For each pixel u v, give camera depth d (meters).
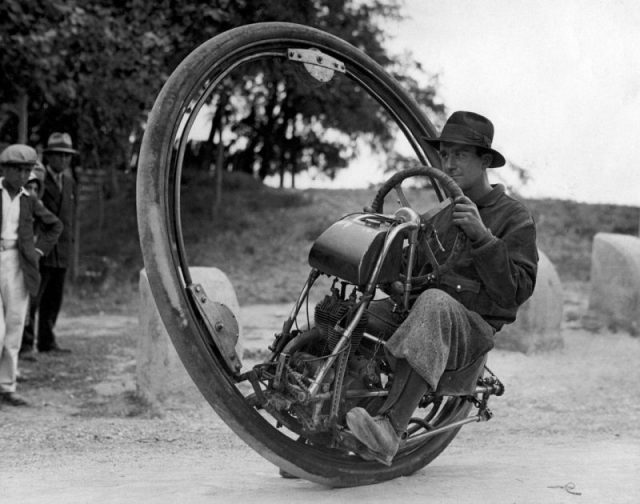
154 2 11.12
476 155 3.48
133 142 14.70
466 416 3.79
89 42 10.05
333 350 3.18
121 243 17.83
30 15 8.96
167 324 3.08
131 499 3.33
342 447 3.46
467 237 3.32
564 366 8.73
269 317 11.91
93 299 14.12
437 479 3.64
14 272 6.55
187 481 3.78
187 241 17.16
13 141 11.65
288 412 3.44
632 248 10.88
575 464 4.10
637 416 6.62
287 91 17.06
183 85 3.14
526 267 3.31
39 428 5.81
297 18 12.73
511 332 9.38
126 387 7.27
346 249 3.26
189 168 20.44
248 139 20.44
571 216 18.48
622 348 9.81
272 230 17.59
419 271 3.51
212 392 3.12
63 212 8.66
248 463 4.63
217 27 11.66
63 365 8.26
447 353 3.17
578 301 13.22
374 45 14.84
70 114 11.64
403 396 3.21
